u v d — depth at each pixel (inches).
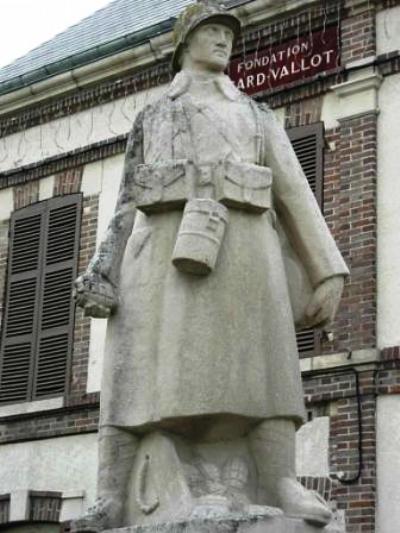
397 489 560.1
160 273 212.1
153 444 208.5
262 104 229.8
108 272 217.0
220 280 207.5
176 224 214.1
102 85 756.0
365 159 616.7
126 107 743.7
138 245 215.8
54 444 714.8
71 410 709.9
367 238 604.1
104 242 219.5
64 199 761.6
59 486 703.1
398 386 573.0
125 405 209.5
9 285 775.1
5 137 807.7
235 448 210.2
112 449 210.8
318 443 588.7
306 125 644.7
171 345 205.2
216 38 226.7
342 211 617.6
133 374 209.8
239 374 204.2
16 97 791.1
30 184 785.6
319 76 641.0
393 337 584.4
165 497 204.4
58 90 772.6
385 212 605.9
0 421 743.7
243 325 206.5
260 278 210.1
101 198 743.7
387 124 617.9
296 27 658.8
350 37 637.3
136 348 210.4
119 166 738.8
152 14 788.6
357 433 577.0
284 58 663.1
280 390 206.8
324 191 628.4
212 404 201.9
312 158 637.3
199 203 207.8
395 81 620.7
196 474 206.2
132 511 208.7
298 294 218.8
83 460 697.0
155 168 214.1
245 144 218.7
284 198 219.1
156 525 195.2
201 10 227.0
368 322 589.9
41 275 759.7
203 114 219.3
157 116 223.1
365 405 578.9
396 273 592.7
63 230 757.3
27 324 757.9
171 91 225.1
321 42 650.8
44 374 737.0
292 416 207.5
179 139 218.1
